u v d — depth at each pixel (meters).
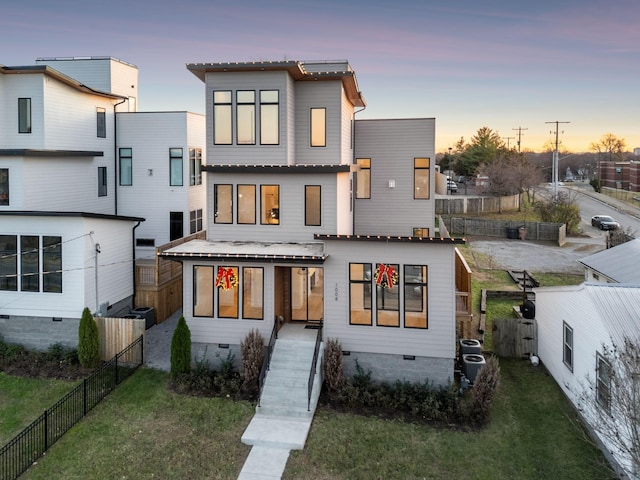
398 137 22.91
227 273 16.64
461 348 17.34
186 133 27.03
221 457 12.33
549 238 41.38
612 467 11.59
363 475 11.67
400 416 14.20
